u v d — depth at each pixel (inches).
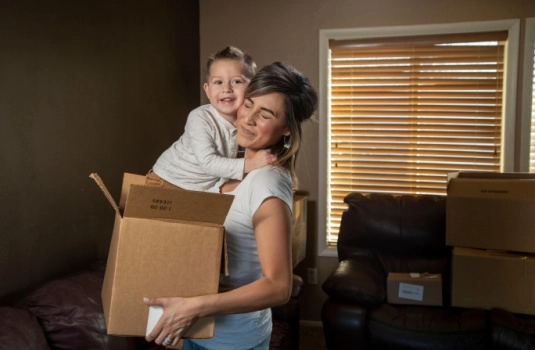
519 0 126.4
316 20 138.3
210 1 144.1
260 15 141.6
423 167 138.1
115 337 71.7
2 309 66.1
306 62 139.9
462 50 132.3
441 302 108.7
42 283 79.0
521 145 129.8
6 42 70.2
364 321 102.0
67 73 83.2
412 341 98.0
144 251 41.6
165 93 120.2
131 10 102.8
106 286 46.5
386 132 139.1
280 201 44.5
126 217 41.4
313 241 143.4
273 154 49.5
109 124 95.7
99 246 94.2
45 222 79.4
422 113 136.5
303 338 134.7
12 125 71.9
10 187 72.0
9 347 59.8
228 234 47.0
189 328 42.7
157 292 42.0
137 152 106.7
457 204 107.5
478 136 134.1
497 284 102.5
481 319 98.9
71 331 68.7
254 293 41.6
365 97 139.2
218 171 57.4
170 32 122.5
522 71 128.0
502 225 104.0
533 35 126.4
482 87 132.4
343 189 143.4
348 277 107.7
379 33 135.0
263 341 50.9
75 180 86.2
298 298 106.6
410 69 135.8
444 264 118.4
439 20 131.4
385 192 141.2
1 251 70.9
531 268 100.3
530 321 96.9
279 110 46.4
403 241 120.3
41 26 76.9
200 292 42.6
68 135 84.0
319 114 139.3
